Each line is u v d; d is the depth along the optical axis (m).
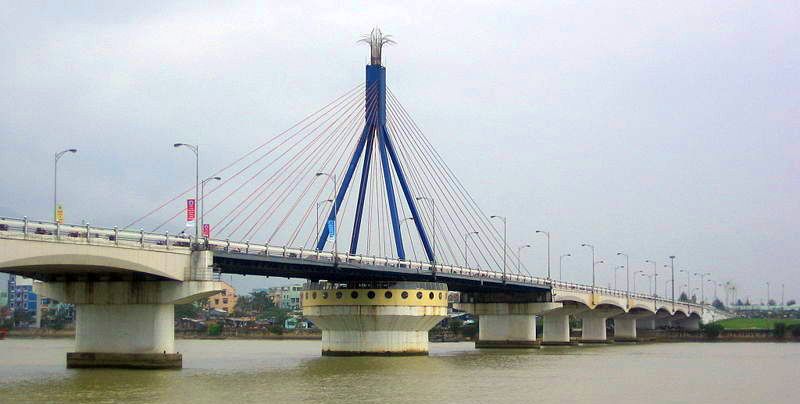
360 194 120.25
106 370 82.44
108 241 72.62
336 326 116.38
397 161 125.06
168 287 81.94
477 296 156.50
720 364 112.69
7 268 73.31
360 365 100.44
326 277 114.12
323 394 69.62
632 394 72.62
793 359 126.12
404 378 84.12
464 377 86.31
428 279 123.19
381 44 125.38
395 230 119.00
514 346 153.50
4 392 67.44
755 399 70.62
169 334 83.69
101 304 83.75
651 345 193.00
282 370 91.50
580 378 87.12
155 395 66.38
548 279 159.25
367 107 123.06
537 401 66.94
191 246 82.62
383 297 113.69
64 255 68.56
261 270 98.38
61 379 76.00
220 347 178.38
